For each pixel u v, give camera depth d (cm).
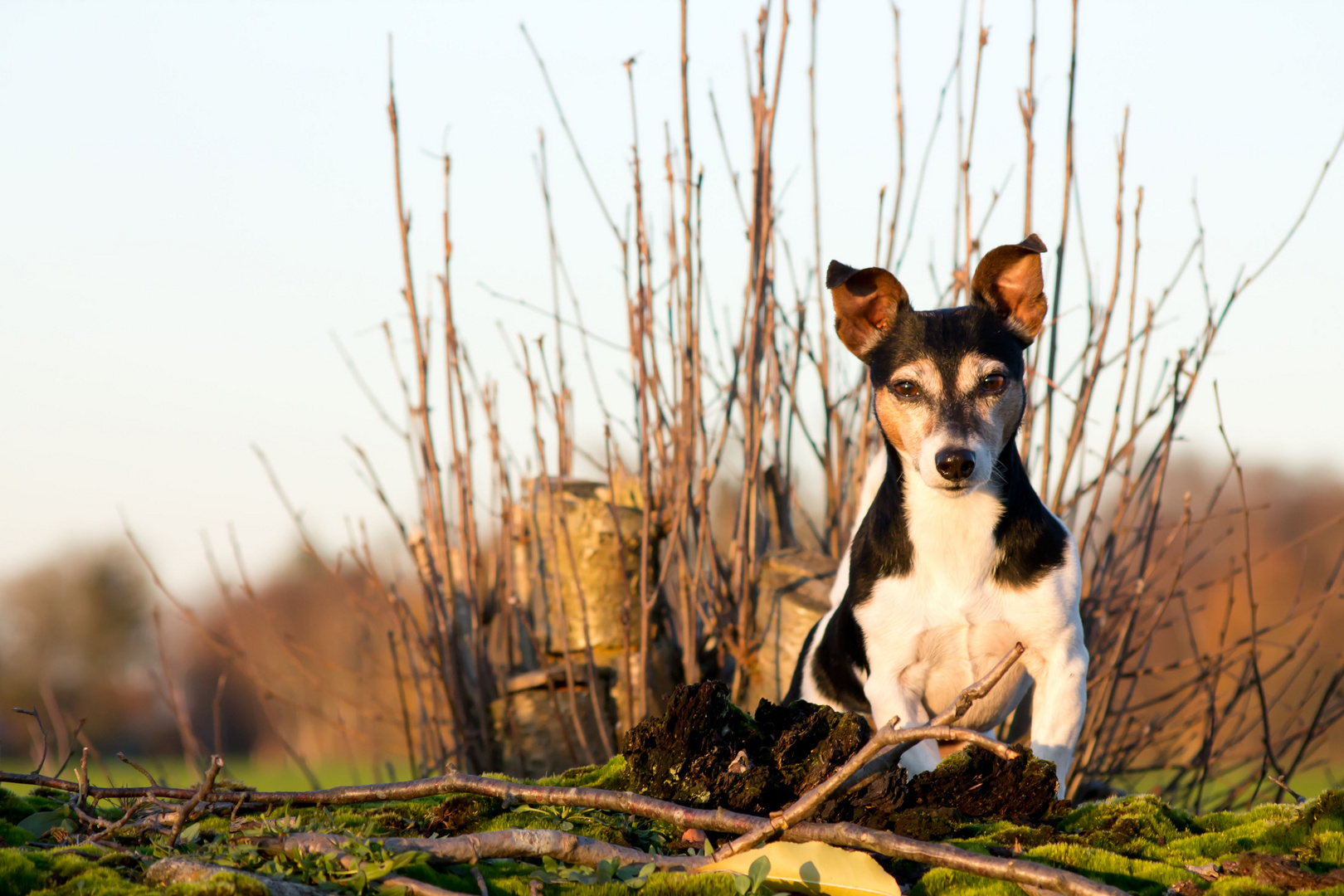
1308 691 441
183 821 202
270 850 200
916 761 298
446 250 400
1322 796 215
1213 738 413
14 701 1936
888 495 322
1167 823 219
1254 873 188
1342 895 177
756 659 427
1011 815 226
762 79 398
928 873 194
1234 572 426
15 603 2019
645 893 188
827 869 185
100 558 2064
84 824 221
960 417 302
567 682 425
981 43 398
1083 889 163
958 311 325
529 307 436
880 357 325
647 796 229
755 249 402
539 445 393
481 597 434
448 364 408
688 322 403
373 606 486
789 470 461
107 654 2022
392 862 185
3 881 184
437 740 427
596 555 441
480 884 186
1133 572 438
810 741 230
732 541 453
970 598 306
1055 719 299
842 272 316
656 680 441
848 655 329
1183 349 383
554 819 225
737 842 194
